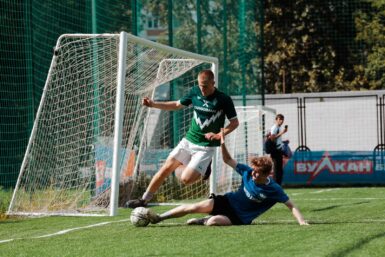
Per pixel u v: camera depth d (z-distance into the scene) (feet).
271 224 54.03
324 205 80.18
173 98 103.91
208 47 118.62
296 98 150.00
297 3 211.00
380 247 40.52
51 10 91.91
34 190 73.72
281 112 151.43
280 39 212.23
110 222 60.64
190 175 59.67
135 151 84.28
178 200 90.38
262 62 136.15
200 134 59.77
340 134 149.38
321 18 211.41
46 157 74.43
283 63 213.46
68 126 75.25
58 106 74.69
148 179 88.94
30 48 88.84
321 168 140.36
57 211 71.51
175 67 80.23
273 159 113.09
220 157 104.12
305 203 84.79
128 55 73.00
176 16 111.55
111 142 75.51
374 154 139.33
